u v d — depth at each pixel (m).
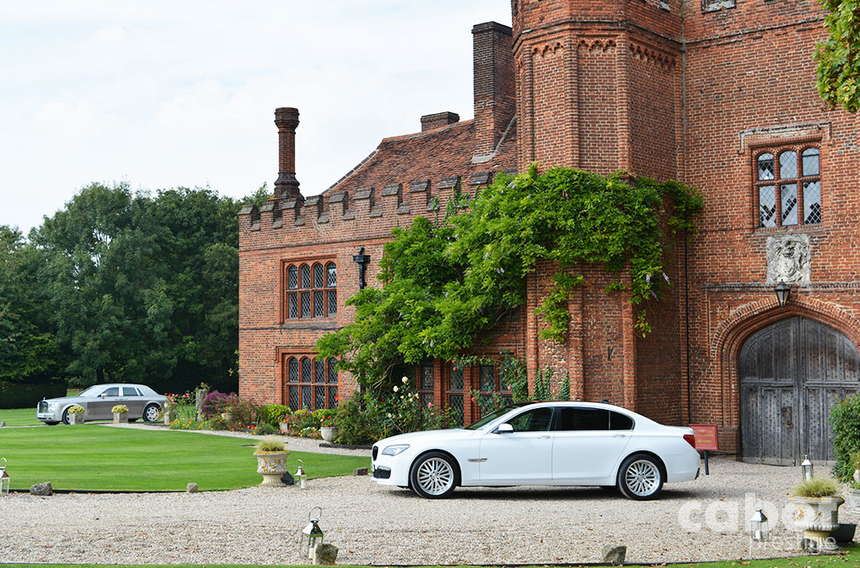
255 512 13.61
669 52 22.47
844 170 20.81
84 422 34.06
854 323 20.59
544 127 21.52
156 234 53.34
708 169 22.39
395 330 24.86
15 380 51.50
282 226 30.69
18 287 51.56
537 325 21.41
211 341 53.31
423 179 28.92
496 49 28.94
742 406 22.23
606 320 20.88
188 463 19.70
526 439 15.48
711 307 22.30
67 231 52.59
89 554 10.58
